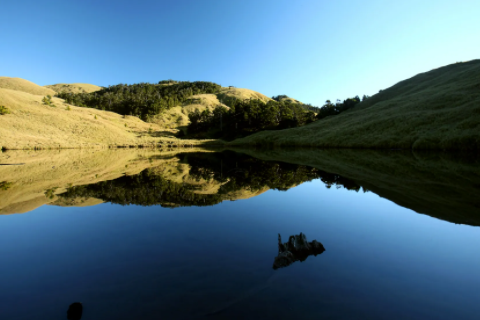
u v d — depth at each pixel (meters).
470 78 64.94
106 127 78.19
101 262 4.70
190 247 5.36
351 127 58.31
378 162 24.38
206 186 12.91
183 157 34.38
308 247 5.19
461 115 42.41
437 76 86.69
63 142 55.91
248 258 4.86
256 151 50.31
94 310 3.34
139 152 46.47
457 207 8.62
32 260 4.79
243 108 92.50
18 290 3.82
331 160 27.86
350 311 3.33
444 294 3.76
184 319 3.15
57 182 13.84
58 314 3.30
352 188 12.24
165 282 4.02
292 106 112.44
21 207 8.70
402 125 48.34
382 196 10.45
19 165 22.94
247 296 3.66
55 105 99.94
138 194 10.91
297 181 14.41
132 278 4.14
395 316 3.25
